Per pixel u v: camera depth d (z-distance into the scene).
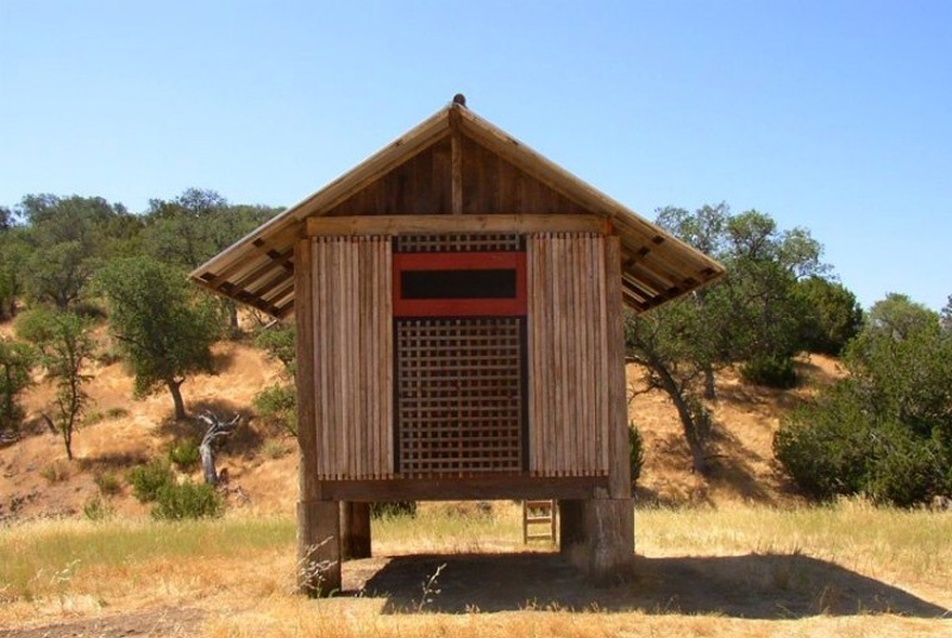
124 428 49.84
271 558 13.88
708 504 37.72
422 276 10.84
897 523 16.11
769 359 48.16
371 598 10.57
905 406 36.25
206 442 44.53
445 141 11.01
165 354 49.50
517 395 10.70
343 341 10.73
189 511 32.38
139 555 14.09
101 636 9.09
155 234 72.12
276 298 14.39
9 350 50.88
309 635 8.44
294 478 44.75
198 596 10.98
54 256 68.75
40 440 49.41
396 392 10.70
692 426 41.31
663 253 11.70
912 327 53.34
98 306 67.56
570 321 10.76
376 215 10.87
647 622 8.93
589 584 10.88
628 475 10.68
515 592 10.84
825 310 54.59
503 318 10.80
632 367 50.47
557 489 10.70
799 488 39.41
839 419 37.34
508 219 10.84
